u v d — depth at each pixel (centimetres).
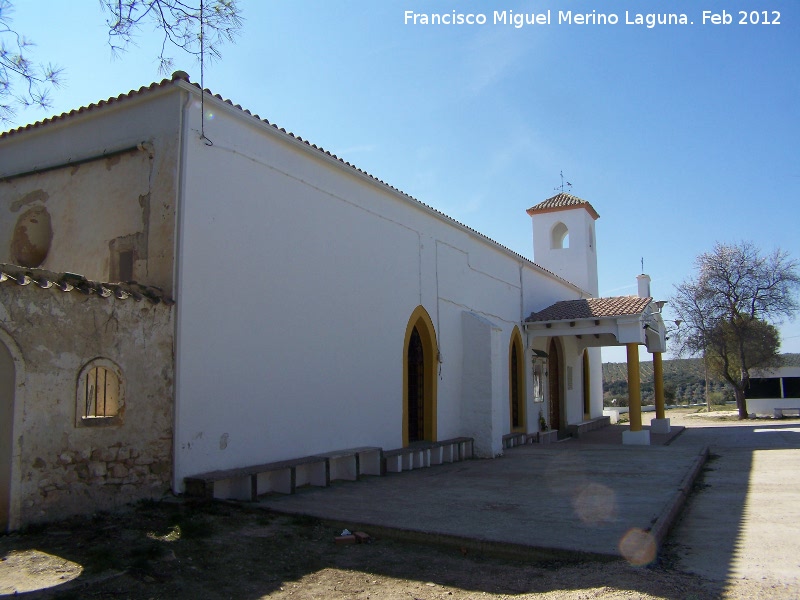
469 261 1731
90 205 960
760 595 511
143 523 699
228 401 910
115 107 939
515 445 1859
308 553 659
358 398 1212
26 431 662
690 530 773
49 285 694
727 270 3272
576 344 2603
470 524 741
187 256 859
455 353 1600
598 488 1009
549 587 548
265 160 1016
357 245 1245
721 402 4738
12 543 613
